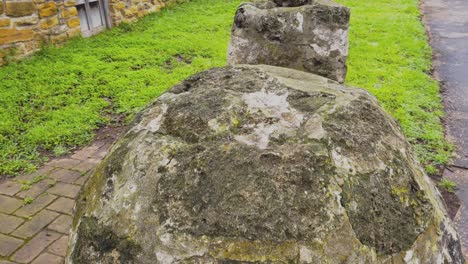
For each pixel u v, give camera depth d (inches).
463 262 51.9
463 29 306.5
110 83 190.9
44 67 204.7
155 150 49.8
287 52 104.9
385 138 52.6
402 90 188.1
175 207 44.7
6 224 106.6
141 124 55.7
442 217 50.3
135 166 49.3
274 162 45.7
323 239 41.5
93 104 172.4
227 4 361.4
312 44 103.4
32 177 127.3
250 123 51.8
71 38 245.3
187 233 43.0
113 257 44.9
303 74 68.0
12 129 151.4
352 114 53.4
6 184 123.7
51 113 163.5
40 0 221.6
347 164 46.5
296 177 44.4
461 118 169.6
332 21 102.6
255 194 43.6
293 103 55.3
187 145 50.0
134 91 185.0
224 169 45.8
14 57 210.1
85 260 46.8
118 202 47.6
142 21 300.2
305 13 102.7
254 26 106.0
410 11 346.3
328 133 49.1
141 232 44.7
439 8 378.9
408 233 45.3
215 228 42.6
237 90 58.3
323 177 44.6
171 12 330.6
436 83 201.8
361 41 261.1
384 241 43.6
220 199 43.9
